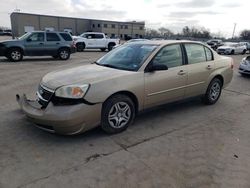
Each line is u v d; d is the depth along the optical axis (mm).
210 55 5520
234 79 9633
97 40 24078
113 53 4926
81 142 3646
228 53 26797
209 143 3756
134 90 3967
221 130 4270
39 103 3738
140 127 4285
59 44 14750
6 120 4395
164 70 4273
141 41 5043
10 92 6461
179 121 4637
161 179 2814
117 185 2689
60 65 12227
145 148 3533
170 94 4609
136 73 4020
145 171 2961
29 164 3041
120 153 3371
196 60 5125
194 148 3576
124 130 4086
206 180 2822
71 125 3381
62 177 2805
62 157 3225
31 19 57844
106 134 3934
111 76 3785
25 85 7363
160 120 4652
